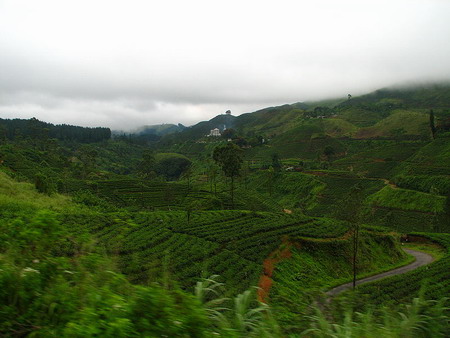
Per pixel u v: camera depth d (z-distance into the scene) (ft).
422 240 219.20
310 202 326.85
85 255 17.47
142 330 11.95
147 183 313.53
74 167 361.10
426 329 16.79
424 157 359.87
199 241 127.65
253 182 418.10
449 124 433.07
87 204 175.94
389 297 97.86
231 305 17.10
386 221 265.13
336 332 16.19
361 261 148.77
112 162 638.94
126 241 103.65
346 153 531.09
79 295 14.47
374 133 644.69
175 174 615.98
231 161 241.14
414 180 312.29
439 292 88.07
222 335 13.44
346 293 19.63
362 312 18.70
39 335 12.57
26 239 16.58
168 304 12.81
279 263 124.06
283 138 633.61
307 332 15.96
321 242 146.41
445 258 164.04
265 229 152.46
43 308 13.99
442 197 271.08
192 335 12.57
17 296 14.24
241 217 178.81
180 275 84.28
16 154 305.12
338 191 335.88
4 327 12.98
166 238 125.29
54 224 17.31
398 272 148.87
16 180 171.83
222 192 296.10
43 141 486.38
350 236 157.28
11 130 563.89
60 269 16.07
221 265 104.32
